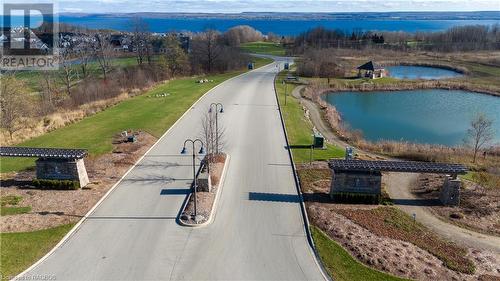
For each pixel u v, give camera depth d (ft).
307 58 287.69
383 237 74.69
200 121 144.97
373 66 255.09
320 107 181.27
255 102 175.63
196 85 216.13
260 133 133.80
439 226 79.51
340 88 228.63
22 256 67.87
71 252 69.31
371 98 214.48
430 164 90.63
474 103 204.54
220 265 66.54
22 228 75.82
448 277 64.23
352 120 175.11
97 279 62.85
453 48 402.93
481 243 73.97
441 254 70.13
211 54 273.75
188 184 95.04
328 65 263.90
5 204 84.12
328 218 80.69
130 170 102.78
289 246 72.02
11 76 168.35
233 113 156.76
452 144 145.07
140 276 63.67
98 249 70.23
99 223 78.28
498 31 507.71
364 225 78.38
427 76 283.59
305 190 92.89
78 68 260.62
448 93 226.99
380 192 88.38
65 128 139.23
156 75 233.96
